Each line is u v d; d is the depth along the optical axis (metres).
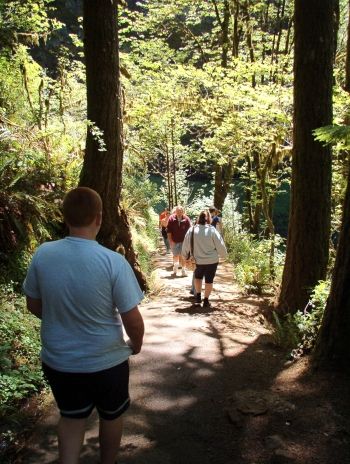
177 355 5.35
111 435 2.59
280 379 4.43
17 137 7.55
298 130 6.85
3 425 3.71
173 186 26.25
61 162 8.13
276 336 5.79
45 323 2.43
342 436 3.40
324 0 6.40
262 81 12.20
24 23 8.91
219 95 10.49
